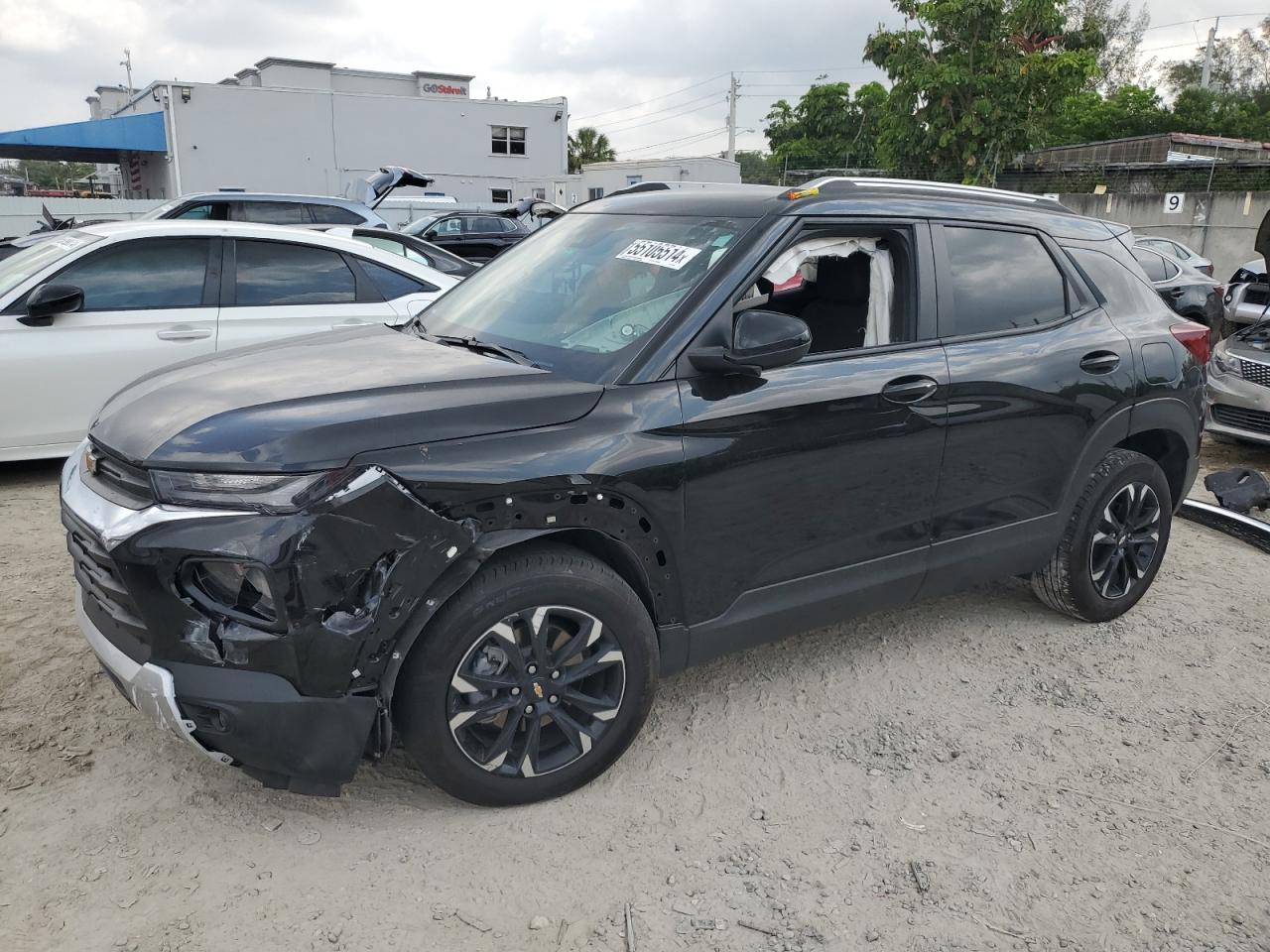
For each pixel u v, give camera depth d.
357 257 6.46
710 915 2.54
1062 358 3.85
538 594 2.72
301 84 38.84
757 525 3.15
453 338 3.46
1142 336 4.19
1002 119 20.92
